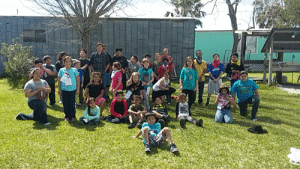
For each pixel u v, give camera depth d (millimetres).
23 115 6066
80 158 3994
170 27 15055
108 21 14836
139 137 5027
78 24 12242
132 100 7926
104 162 3881
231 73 8523
